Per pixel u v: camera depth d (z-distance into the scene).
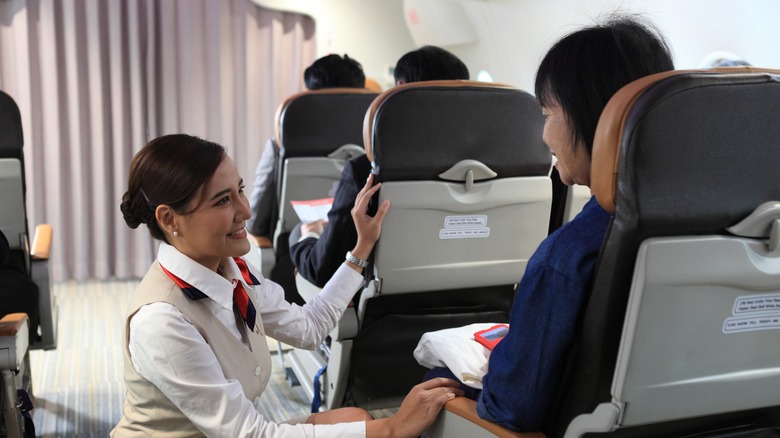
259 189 2.94
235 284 1.39
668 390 1.07
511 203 1.99
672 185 0.98
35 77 3.99
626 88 0.99
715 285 1.03
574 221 1.16
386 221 1.86
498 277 2.08
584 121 1.11
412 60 2.24
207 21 4.21
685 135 0.97
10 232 2.21
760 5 2.40
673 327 1.03
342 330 2.06
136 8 4.02
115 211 4.23
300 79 4.56
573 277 1.10
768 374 1.13
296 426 1.33
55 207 4.08
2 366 1.75
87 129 4.12
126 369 1.33
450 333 1.53
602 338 1.06
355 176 2.03
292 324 1.64
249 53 4.36
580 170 1.16
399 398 2.23
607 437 1.20
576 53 1.11
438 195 1.88
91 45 3.98
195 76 4.23
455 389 1.39
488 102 1.87
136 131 4.16
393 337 2.12
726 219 1.03
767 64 2.45
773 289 1.07
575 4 3.21
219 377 1.27
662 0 2.81
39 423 2.55
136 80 4.11
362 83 3.00
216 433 1.25
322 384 2.29
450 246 1.97
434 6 4.25
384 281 1.94
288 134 2.71
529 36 3.62
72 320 3.62
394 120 1.79
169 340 1.23
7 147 2.12
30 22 3.91
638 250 0.99
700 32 2.68
